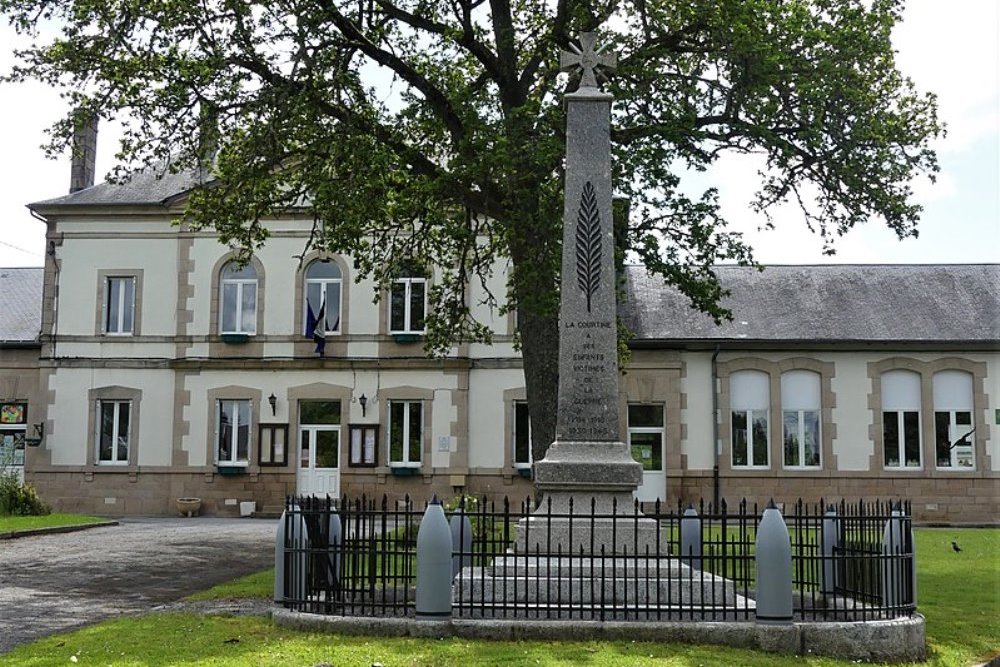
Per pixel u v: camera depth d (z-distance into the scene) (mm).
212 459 31375
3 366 32656
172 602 12531
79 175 34094
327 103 18250
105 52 18219
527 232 17250
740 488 29922
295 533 10852
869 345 30078
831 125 18656
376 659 8445
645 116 18172
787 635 9250
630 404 30469
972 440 30031
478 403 30906
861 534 10758
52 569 16547
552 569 10523
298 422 31328
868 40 18422
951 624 11672
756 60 17641
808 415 30375
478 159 17141
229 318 32031
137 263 32281
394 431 31219
